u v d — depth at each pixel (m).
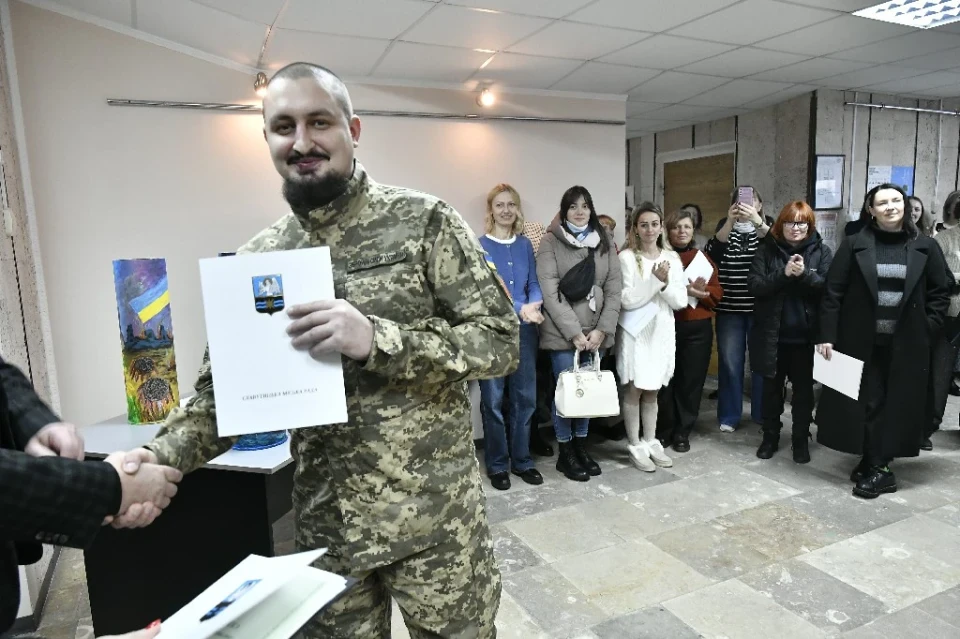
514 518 2.68
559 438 3.17
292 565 0.76
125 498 0.80
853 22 3.00
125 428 1.69
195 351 2.97
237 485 1.62
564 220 3.12
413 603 1.04
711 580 2.14
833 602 1.99
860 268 2.66
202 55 2.89
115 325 2.67
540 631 1.89
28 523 0.60
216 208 2.99
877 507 2.67
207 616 0.66
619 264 3.14
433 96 3.55
